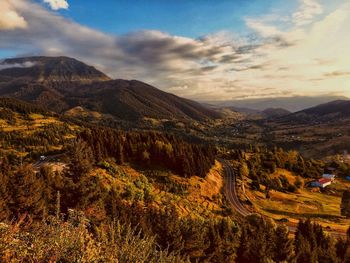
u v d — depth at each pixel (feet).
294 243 145.79
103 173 251.80
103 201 110.52
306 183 528.22
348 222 320.29
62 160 312.91
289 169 596.70
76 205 95.35
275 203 379.14
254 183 431.02
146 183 289.33
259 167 553.23
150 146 383.04
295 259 116.16
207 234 120.57
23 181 102.47
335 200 434.71
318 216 337.72
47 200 108.88
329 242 146.20
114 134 400.67
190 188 330.13
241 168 485.15
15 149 520.01
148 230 89.97
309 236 150.82
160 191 290.35
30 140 579.89
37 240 22.00
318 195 460.55
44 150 483.92
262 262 111.14
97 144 310.04
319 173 605.73
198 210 267.39
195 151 449.89
